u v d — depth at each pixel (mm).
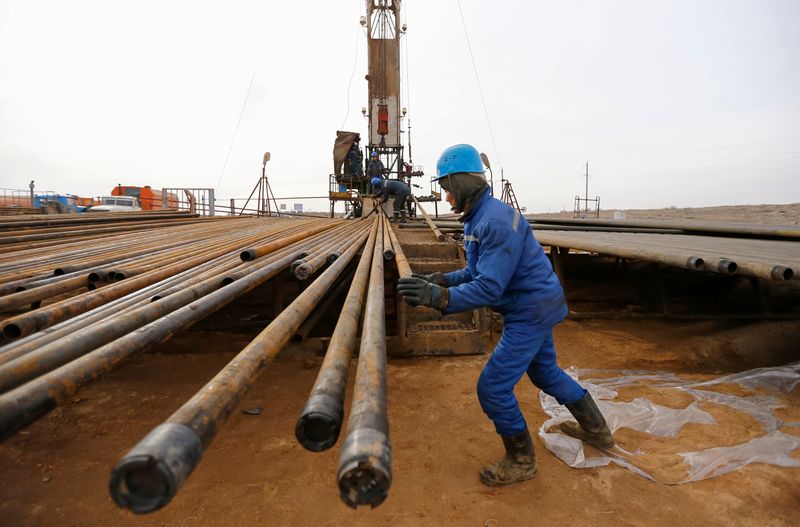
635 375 4461
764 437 2963
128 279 3107
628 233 9484
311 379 4258
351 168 17219
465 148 2424
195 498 2469
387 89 17781
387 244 5449
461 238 7660
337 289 6605
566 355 5250
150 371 4418
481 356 5039
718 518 2266
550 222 12570
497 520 2289
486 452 2951
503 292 2408
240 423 3355
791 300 7125
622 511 2340
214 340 5477
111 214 9141
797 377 4086
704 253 4746
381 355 1707
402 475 2693
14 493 2506
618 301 8312
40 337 1799
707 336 5680
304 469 2754
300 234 6070
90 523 2285
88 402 3695
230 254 4551
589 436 2910
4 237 5230
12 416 1101
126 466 875
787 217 30375
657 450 2914
